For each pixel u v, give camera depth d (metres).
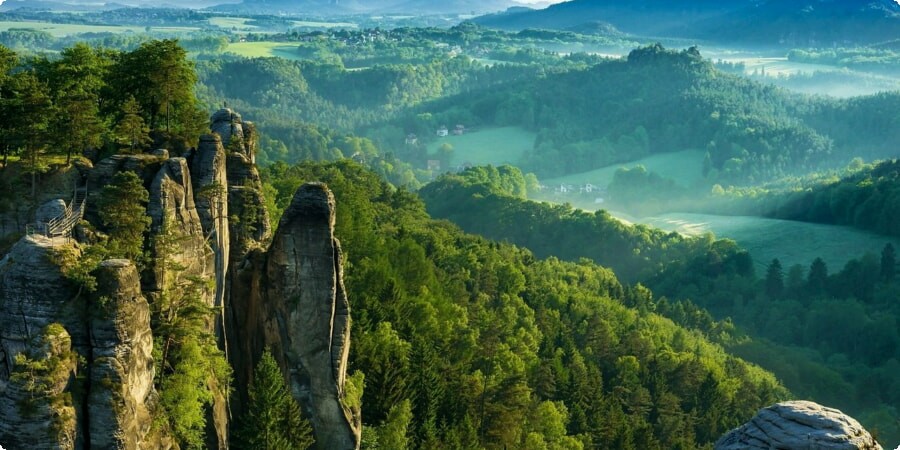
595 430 118.12
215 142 71.75
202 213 69.75
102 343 51.22
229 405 70.69
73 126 68.56
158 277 61.22
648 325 185.25
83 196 64.94
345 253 122.62
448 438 87.31
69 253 52.34
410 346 101.81
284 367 71.00
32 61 80.88
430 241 175.38
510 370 121.88
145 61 79.00
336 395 71.56
